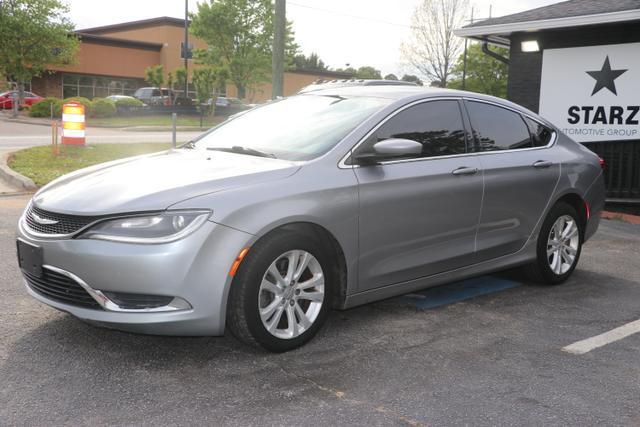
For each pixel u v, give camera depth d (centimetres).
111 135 2236
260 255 356
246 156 418
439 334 425
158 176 378
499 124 513
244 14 3922
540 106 1172
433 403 324
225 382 340
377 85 516
